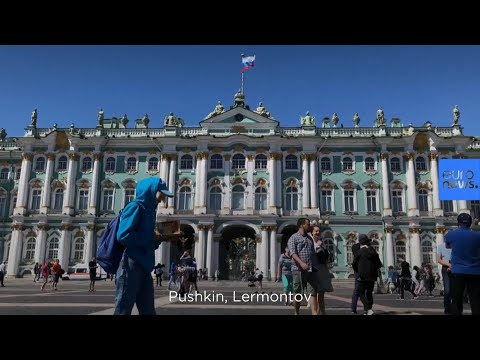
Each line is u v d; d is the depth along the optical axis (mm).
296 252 10578
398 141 53344
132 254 6297
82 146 55344
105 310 12234
